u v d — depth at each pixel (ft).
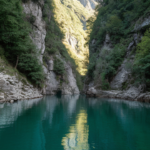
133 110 43.65
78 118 31.71
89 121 28.99
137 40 115.03
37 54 109.09
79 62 275.80
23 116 31.65
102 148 16.38
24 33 89.76
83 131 22.44
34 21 124.77
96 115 35.45
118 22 148.25
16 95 62.23
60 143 17.60
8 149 15.55
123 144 17.43
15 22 80.33
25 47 88.38
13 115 32.04
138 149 16.11
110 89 117.91
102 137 19.86
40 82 101.71
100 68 137.49
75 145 16.88
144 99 72.90
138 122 28.48
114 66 126.21
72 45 320.09
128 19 141.79
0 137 19.04
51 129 23.20
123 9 152.25
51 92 149.28
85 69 271.08
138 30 116.88
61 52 197.16
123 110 43.60
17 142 17.54
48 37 169.07
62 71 164.14
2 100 52.95
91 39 209.97
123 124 26.91
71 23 354.74
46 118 30.76
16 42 80.53
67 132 21.91
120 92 101.65
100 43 176.35
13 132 20.99
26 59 90.12
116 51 127.95
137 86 87.92
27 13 120.47
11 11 80.53
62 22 296.10
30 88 84.84
